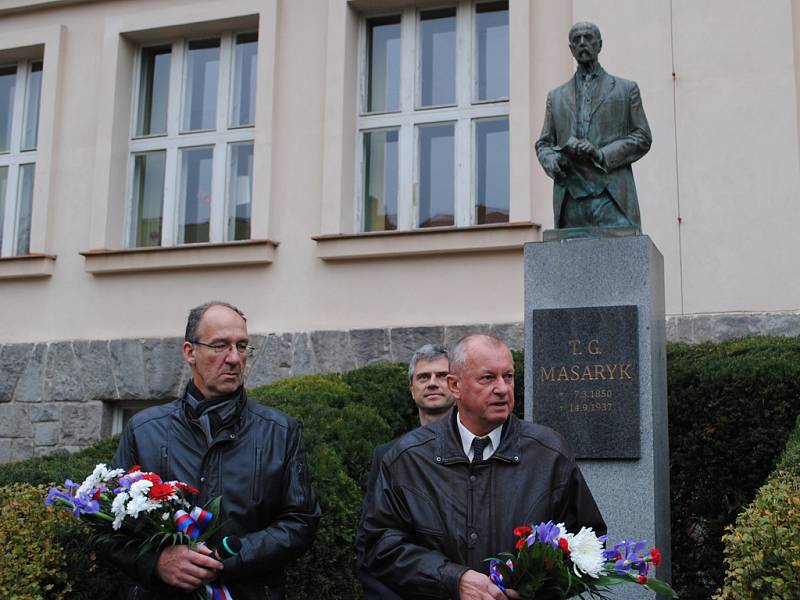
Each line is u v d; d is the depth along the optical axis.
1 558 3.73
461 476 3.43
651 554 3.20
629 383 5.32
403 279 9.16
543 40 9.09
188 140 10.54
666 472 5.77
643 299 5.40
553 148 5.90
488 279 8.88
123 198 10.55
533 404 5.45
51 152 10.56
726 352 6.98
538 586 3.07
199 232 10.45
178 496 3.46
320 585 4.93
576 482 3.47
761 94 8.27
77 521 3.96
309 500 3.77
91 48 10.74
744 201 8.18
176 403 3.88
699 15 8.52
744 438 6.45
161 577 3.39
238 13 10.15
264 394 6.57
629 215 5.74
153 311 9.94
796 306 7.93
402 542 3.38
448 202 9.66
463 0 9.81
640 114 5.81
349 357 9.13
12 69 11.41
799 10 8.34
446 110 9.71
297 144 9.80
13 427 10.10
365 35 10.09
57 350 10.10
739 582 3.47
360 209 9.81
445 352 4.83
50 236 10.46
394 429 7.30
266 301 9.60
